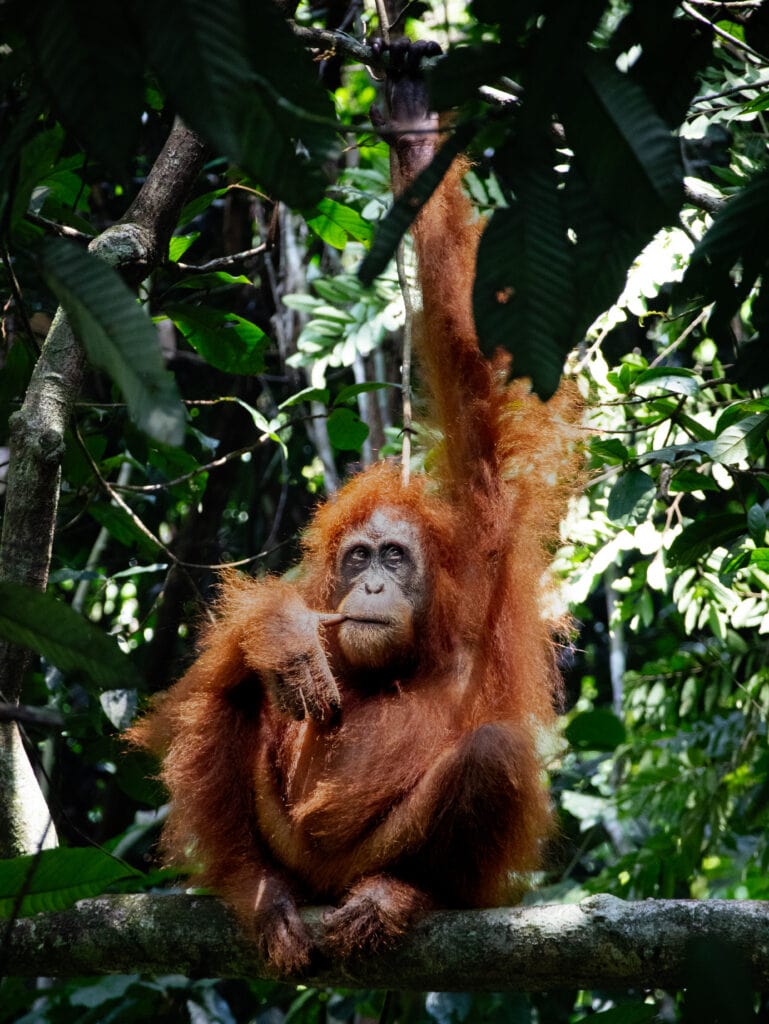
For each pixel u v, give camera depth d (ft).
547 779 28.76
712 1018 16.40
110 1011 36.47
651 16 15.49
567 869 45.19
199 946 23.30
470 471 28.60
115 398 37.91
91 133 12.12
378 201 40.63
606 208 14.52
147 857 33.86
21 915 20.85
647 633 59.06
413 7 47.70
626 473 30.25
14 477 24.47
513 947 20.79
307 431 55.57
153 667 45.75
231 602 28.91
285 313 53.16
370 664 26.71
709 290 16.78
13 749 24.21
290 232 53.47
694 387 30.63
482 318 14.82
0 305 36.17
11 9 11.99
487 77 14.28
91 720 36.29
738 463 31.32
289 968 22.91
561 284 14.67
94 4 11.71
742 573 37.50
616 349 45.52
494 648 26.94
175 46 11.64
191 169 27.43
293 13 27.14
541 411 29.01
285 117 13.12
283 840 25.96
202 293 38.32
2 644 24.08
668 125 16.12
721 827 43.52
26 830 23.77
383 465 31.68
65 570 37.96
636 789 43.93
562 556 39.32
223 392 55.21
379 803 25.59
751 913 19.26
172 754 26.58
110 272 12.80
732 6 23.77
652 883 41.39
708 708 43.52
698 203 24.71
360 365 51.01
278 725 27.45
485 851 24.21
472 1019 39.27
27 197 14.94
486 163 29.37
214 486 51.60
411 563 28.14
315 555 30.40
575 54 14.02
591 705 57.88
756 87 28.40
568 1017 47.14
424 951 21.88
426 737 26.25
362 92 56.75
